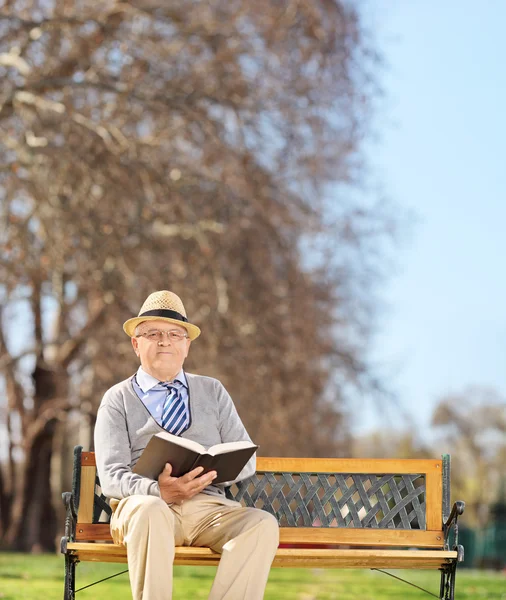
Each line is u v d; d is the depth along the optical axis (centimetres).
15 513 2989
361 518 651
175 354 621
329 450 2519
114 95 2086
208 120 2091
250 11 2155
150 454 560
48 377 2855
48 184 1947
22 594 969
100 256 2000
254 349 2198
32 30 2059
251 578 558
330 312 2572
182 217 2102
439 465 656
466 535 4509
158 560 536
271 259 2261
